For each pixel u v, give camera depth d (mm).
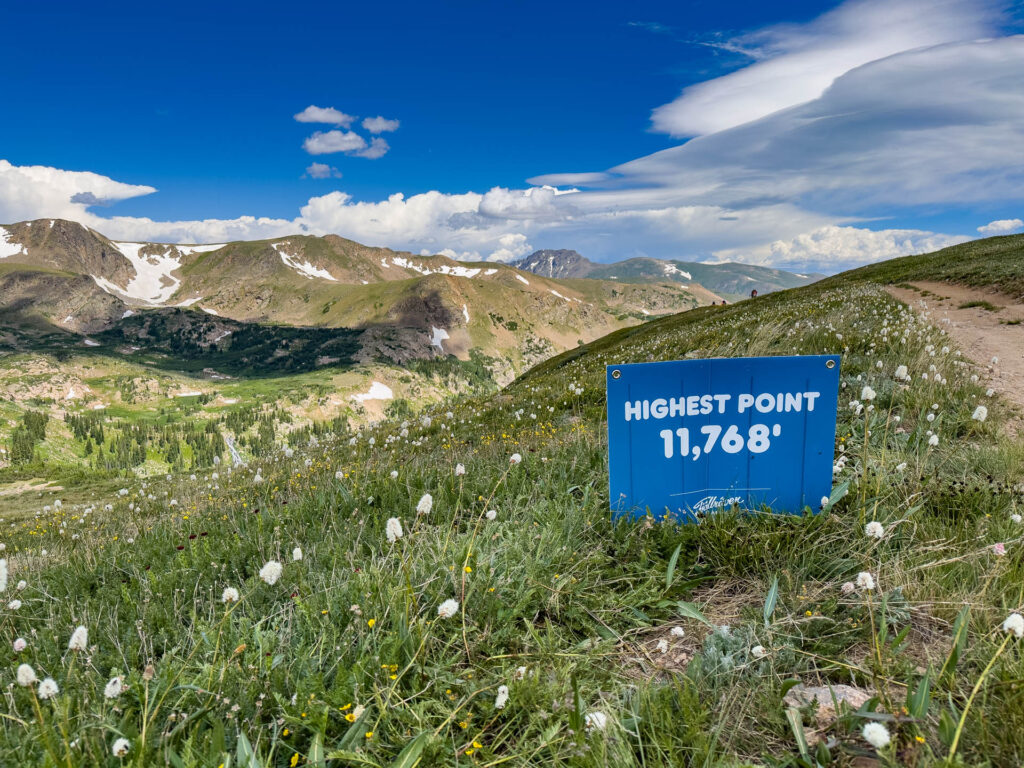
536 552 3902
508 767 2301
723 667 2680
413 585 3477
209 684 2703
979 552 3191
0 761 2295
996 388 7883
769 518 4062
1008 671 2344
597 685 2736
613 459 4422
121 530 9094
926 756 1990
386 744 2379
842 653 2797
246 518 6156
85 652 3359
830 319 15758
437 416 14859
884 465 4801
